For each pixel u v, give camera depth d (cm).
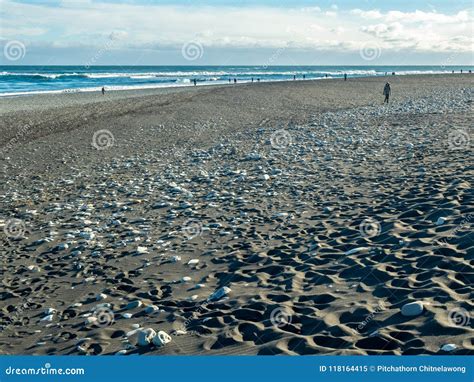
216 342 582
